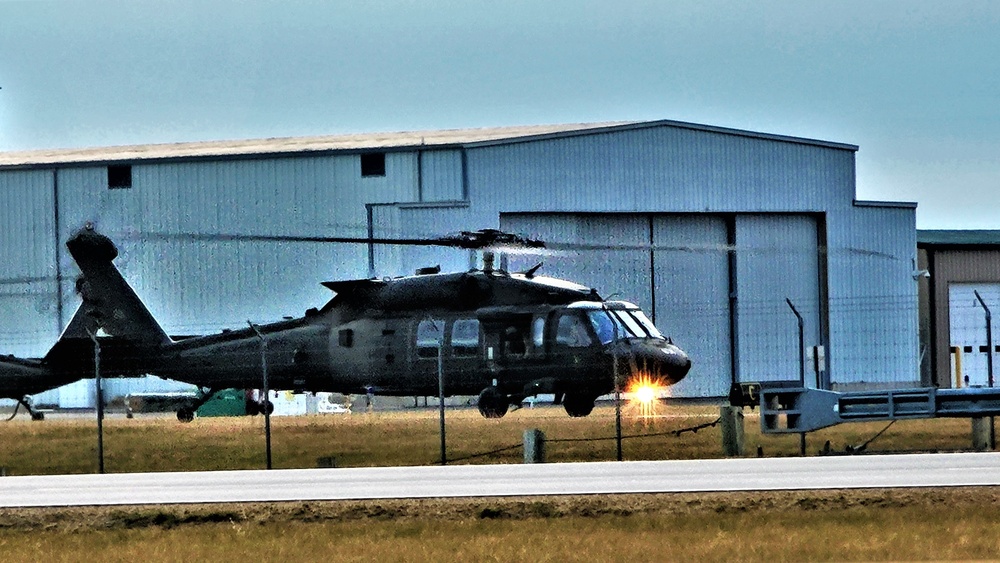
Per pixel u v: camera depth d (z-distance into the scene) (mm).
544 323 156875
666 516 91688
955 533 84000
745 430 155500
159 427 177000
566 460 132000
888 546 80500
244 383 180000
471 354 158875
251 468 133625
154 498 103875
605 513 93438
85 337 193375
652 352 156250
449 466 125500
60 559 82500
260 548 84250
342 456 140375
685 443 143500
